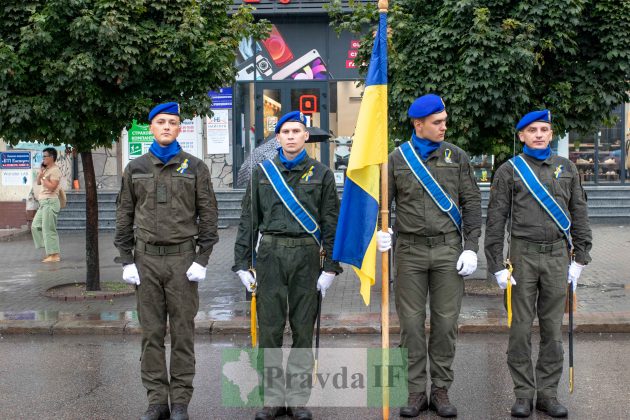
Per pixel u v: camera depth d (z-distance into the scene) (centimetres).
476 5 891
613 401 597
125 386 659
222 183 1830
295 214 548
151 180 551
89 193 1049
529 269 563
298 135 553
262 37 1034
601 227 1677
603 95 921
